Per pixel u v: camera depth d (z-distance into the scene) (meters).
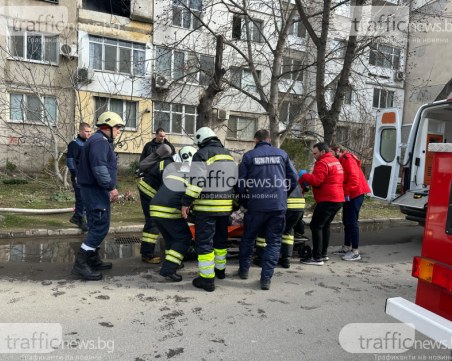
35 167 15.75
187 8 11.67
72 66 16.92
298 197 5.06
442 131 7.45
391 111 6.94
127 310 3.63
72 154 6.62
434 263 2.41
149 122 18.95
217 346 3.01
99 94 17.62
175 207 4.39
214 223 4.25
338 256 6.03
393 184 6.89
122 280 4.49
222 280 4.65
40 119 13.02
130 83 18.28
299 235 5.93
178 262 4.50
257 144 4.57
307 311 3.77
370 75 13.21
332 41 13.38
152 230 5.19
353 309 3.86
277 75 11.03
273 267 4.39
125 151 18.55
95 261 4.84
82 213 6.88
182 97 17.98
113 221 7.91
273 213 4.32
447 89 8.75
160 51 16.66
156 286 4.32
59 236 6.71
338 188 5.26
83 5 18.80
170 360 2.78
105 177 4.29
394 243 7.19
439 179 2.45
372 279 4.89
